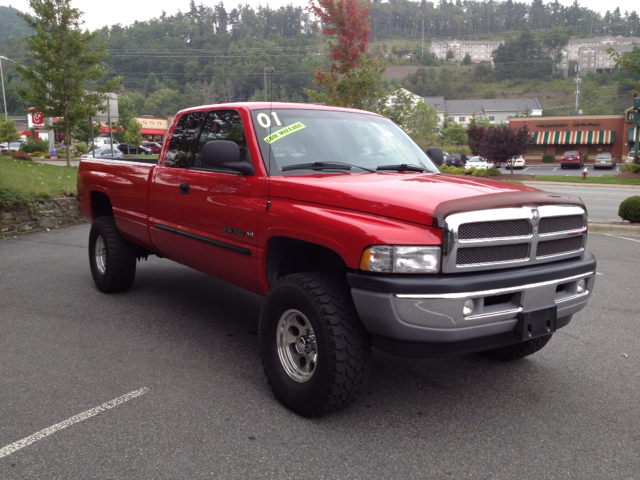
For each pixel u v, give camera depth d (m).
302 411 3.32
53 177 15.53
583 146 63.97
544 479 2.75
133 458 2.89
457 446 3.04
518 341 3.22
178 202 4.60
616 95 156.88
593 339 4.87
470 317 2.97
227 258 4.12
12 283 6.62
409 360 4.36
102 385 3.78
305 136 4.11
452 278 2.93
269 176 3.76
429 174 3.95
